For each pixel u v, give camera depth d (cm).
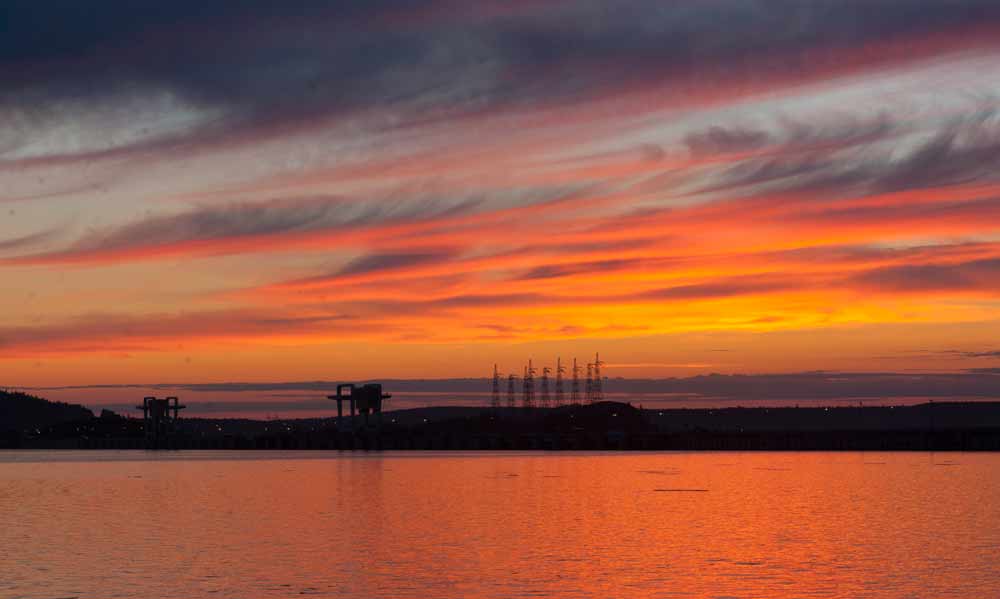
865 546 9706
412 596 7112
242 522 12231
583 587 7444
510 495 16862
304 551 9388
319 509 14100
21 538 10550
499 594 7175
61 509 14325
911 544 9869
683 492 17512
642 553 9212
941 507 14175
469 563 8606
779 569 8256
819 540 10212
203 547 9706
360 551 9381
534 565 8481
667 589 7344
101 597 7056
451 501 15512
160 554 9188
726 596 7075
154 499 16275
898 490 17875
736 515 13012
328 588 7412
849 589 7350
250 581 7706
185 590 7325
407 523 12038
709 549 9494
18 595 7138
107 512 13762
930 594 7175
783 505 14600
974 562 8638
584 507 14338
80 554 9206
